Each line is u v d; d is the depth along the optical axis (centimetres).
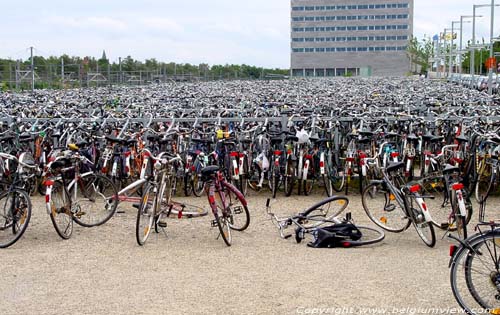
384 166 761
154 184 665
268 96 1898
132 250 623
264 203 841
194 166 858
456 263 437
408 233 688
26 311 461
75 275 544
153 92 2220
